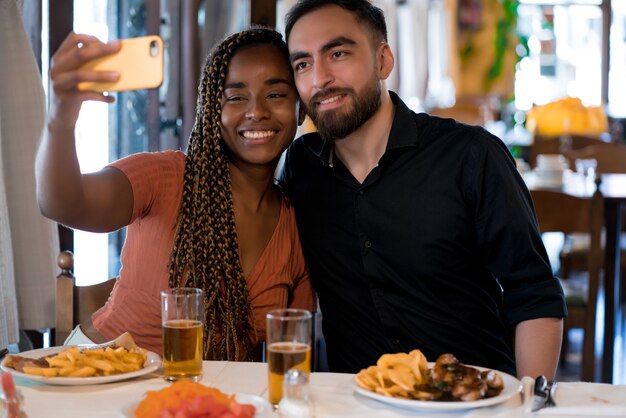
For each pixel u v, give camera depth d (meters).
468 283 2.03
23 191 2.57
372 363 2.02
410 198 1.98
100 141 3.43
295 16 1.97
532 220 1.98
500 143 2.04
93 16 3.42
